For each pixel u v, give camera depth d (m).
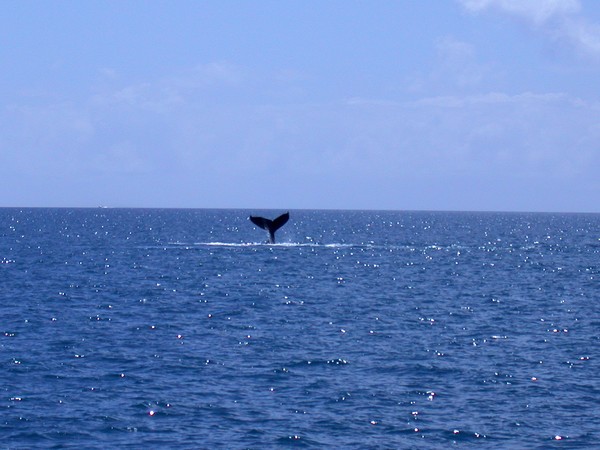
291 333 71.69
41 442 42.06
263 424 45.22
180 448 41.44
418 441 42.97
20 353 61.69
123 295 97.50
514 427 45.19
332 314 83.31
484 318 82.12
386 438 43.38
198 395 50.53
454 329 75.00
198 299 94.25
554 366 59.44
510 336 71.62
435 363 59.81
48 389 51.50
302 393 51.25
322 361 59.88
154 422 45.28
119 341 67.06
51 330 72.00
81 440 42.44
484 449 41.97
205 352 62.78
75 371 56.16
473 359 61.53
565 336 72.12
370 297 98.12
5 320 77.00
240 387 52.50
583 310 89.56
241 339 68.44
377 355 62.50
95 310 84.75
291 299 95.06
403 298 97.56
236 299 94.44
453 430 44.59
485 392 52.03
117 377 54.62
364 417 46.62
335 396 50.66
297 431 44.16
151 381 53.75
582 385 54.00
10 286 105.44
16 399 49.12
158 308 86.56
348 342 67.69
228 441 42.56
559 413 47.75
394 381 54.53
